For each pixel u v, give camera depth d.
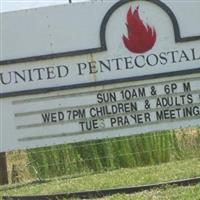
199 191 10.91
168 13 11.78
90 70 11.83
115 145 14.94
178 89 11.80
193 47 11.80
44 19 11.88
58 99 11.87
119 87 11.83
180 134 15.87
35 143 11.91
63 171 14.98
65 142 11.88
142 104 11.80
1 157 14.11
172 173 12.98
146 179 12.62
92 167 14.98
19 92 11.85
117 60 11.82
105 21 11.78
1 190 12.91
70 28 11.84
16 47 11.88
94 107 11.84
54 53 11.84
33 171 15.34
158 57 11.83
